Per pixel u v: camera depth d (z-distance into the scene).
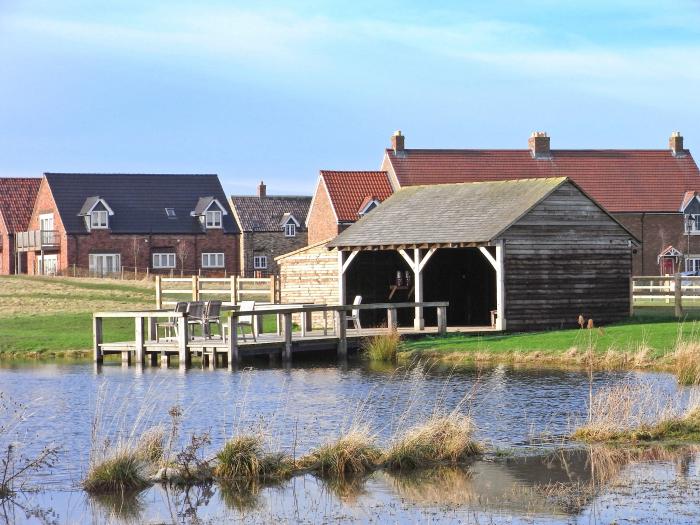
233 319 74.44
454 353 75.19
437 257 100.69
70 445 45.22
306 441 44.78
